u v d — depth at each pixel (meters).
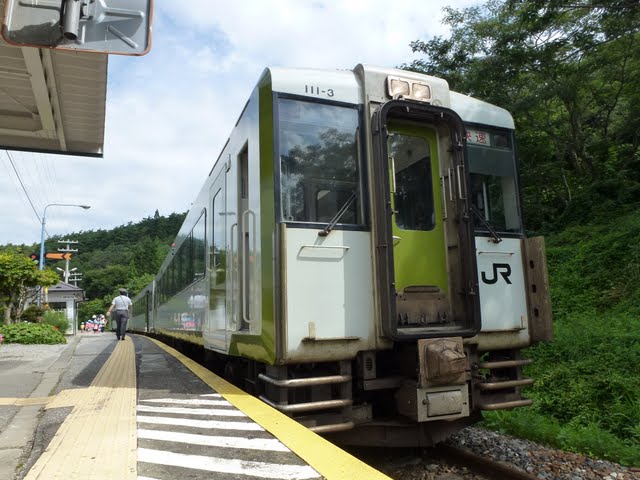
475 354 5.05
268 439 3.35
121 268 81.69
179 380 6.02
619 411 6.66
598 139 19.92
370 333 4.57
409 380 4.57
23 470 3.29
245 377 6.19
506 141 5.75
